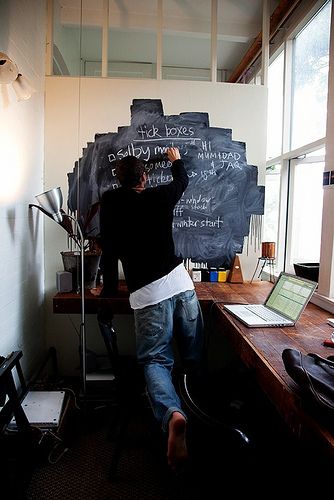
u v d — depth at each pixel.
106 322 1.89
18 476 1.58
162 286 1.88
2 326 1.97
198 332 2.02
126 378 1.95
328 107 2.13
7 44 1.97
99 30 3.66
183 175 2.13
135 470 1.85
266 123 2.85
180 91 2.79
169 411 1.56
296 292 1.90
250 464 1.11
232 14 3.27
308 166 2.79
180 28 3.34
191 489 1.72
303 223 2.88
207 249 2.86
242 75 3.95
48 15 2.74
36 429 1.84
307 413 1.02
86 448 2.03
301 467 1.44
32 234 2.50
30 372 2.46
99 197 2.76
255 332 1.67
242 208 2.86
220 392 1.81
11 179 2.07
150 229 1.89
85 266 2.42
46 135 2.73
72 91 2.73
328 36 2.43
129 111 2.76
